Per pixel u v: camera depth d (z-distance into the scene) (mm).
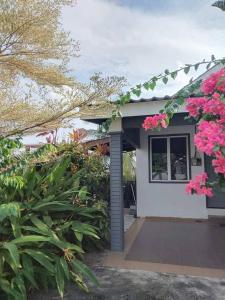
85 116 5828
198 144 2723
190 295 4008
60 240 4348
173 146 9523
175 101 3330
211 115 2945
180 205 9367
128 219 9406
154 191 9633
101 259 5539
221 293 4070
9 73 5727
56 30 5438
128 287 4285
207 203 9164
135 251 5996
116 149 6258
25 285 3918
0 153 3945
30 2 4977
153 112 5867
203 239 6781
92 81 5359
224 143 2619
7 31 5094
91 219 5863
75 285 4297
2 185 4449
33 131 6102
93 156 7484
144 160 9773
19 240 3783
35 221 4305
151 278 4609
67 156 6207
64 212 5223
